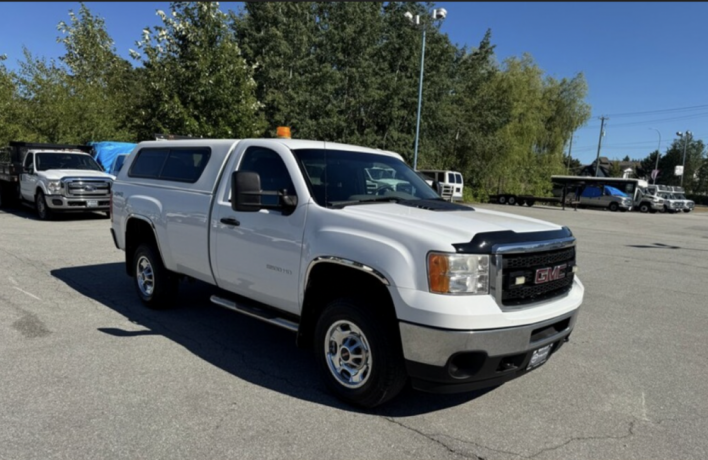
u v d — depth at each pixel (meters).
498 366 3.16
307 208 3.79
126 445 2.94
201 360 4.30
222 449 2.93
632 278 8.98
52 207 13.48
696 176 73.62
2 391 3.57
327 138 29.58
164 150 5.64
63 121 20.78
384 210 3.72
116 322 5.24
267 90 29.75
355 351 3.49
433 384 3.11
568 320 3.61
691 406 3.79
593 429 3.38
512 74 38.28
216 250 4.55
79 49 29.73
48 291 6.35
